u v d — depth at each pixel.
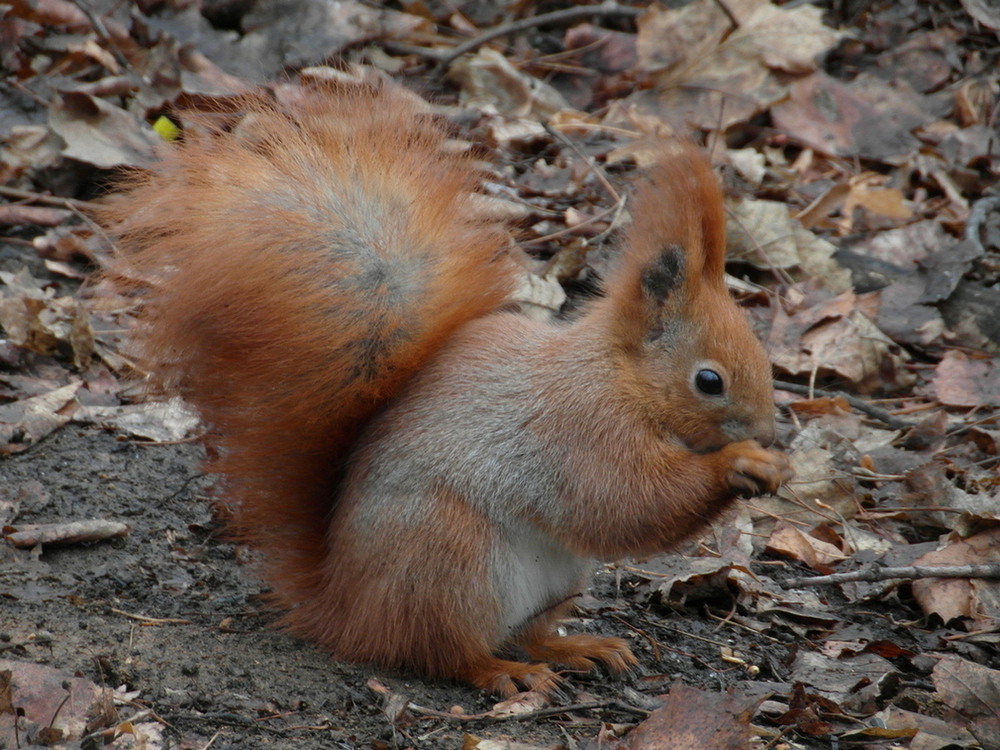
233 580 6.96
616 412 6.21
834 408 9.59
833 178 12.60
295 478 6.40
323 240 6.08
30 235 10.13
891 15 14.76
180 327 6.00
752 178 12.16
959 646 7.14
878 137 13.05
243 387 6.12
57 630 6.05
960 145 12.96
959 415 9.82
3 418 8.00
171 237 6.09
